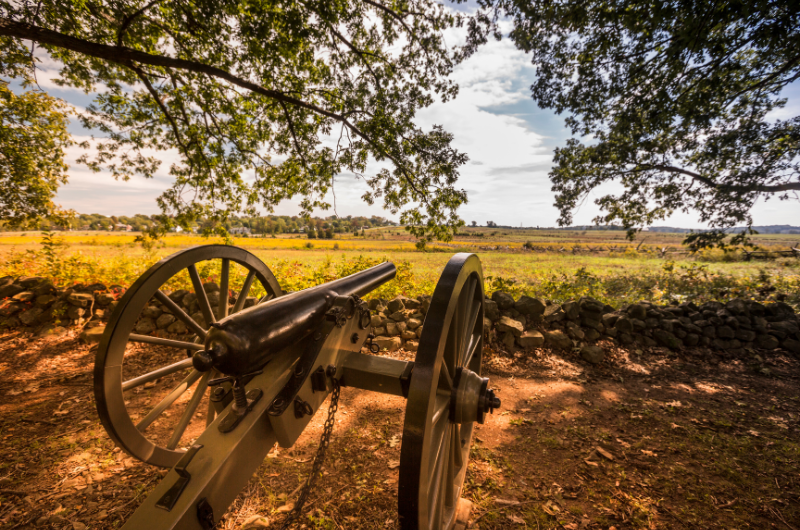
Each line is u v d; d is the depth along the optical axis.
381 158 6.39
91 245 27.88
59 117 7.05
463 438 2.14
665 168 10.84
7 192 6.68
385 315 4.62
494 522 1.93
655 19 5.79
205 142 6.48
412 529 1.14
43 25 4.08
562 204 12.60
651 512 2.01
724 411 3.22
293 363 1.48
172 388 3.38
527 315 4.71
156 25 4.93
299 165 7.00
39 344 4.13
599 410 3.19
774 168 9.34
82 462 2.26
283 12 4.54
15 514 1.84
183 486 0.97
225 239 7.12
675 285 9.07
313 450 2.47
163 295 1.90
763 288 6.96
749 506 2.08
